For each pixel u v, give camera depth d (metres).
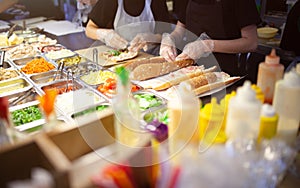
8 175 0.76
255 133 0.92
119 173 0.74
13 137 0.91
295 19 2.14
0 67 2.19
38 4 3.93
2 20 3.68
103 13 2.69
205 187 0.73
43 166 0.75
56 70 2.06
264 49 2.23
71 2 3.96
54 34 3.04
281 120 0.99
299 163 0.96
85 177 0.71
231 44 1.99
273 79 1.03
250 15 1.97
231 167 0.78
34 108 1.51
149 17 2.65
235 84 1.53
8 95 1.70
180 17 2.45
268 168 0.83
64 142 0.93
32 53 2.47
